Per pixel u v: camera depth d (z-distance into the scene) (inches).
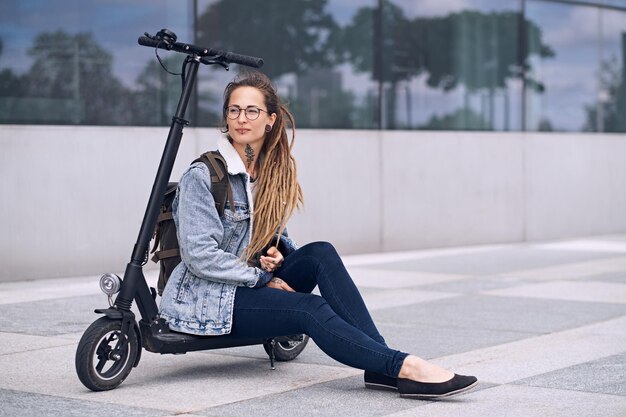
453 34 572.4
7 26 407.5
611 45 662.5
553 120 629.3
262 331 218.2
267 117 224.8
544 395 215.6
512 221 607.2
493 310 338.3
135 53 441.4
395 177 544.4
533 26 614.9
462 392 208.7
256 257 228.1
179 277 222.2
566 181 638.5
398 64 546.6
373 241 535.2
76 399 208.4
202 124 461.4
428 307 344.2
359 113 529.3
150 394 213.9
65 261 419.8
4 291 376.8
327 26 514.0
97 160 427.5
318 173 510.9
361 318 214.8
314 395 214.2
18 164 406.6
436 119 565.0
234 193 222.4
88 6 427.8
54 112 418.9
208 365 245.4
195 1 459.2
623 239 637.9
